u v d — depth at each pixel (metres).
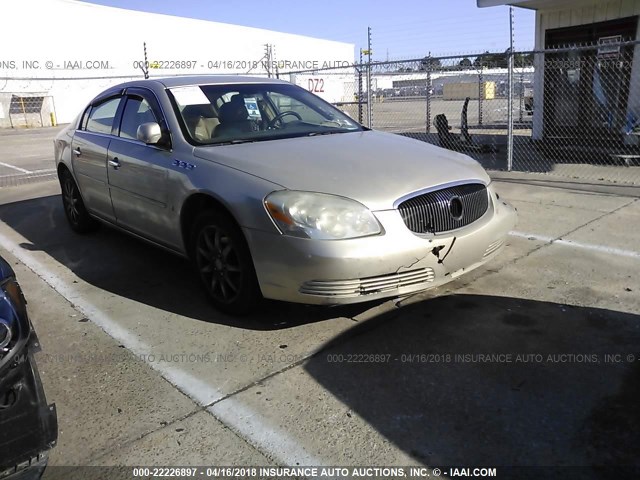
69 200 6.01
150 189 4.21
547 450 2.42
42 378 3.11
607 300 3.84
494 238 3.70
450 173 3.61
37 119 34.19
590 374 2.96
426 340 3.40
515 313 3.71
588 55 10.74
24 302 2.22
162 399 2.88
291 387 2.95
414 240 3.21
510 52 8.42
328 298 3.17
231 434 2.59
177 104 4.30
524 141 12.00
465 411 2.70
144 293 4.30
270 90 4.89
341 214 3.13
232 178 3.50
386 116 21.89
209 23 42.12
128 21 37.81
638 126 9.64
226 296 3.76
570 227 5.56
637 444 2.43
